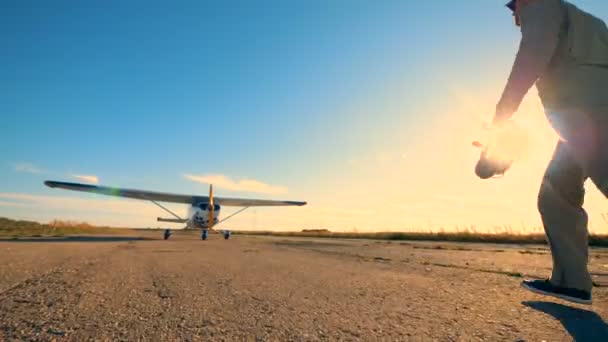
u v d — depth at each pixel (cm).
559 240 174
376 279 252
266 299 174
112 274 256
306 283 227
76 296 176
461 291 203
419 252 643
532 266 376
